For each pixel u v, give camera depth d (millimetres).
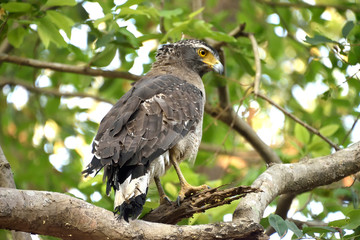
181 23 10289
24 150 14375
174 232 6680
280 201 9555
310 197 10609
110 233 6512
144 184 7043
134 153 7316
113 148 7246
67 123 15070
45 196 6375
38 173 13008
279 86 15516
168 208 7520
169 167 8859
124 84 14797
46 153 13789
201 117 8812
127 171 7160
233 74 14992
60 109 15344
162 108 8117
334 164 8422
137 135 7578
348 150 8609
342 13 13195
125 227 6551
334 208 11219
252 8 15367
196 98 8820
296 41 13422
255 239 6758
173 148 8422
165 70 10312
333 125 11016
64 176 13094
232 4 17484
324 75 13641
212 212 9594
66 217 6414
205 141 14258
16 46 11031
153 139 7680
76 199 6535
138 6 10586
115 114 7992
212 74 11406
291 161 11367
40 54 14984
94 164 7133
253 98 10719
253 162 14812
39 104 14547
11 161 13570
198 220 9625
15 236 7691
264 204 7664
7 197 6137
